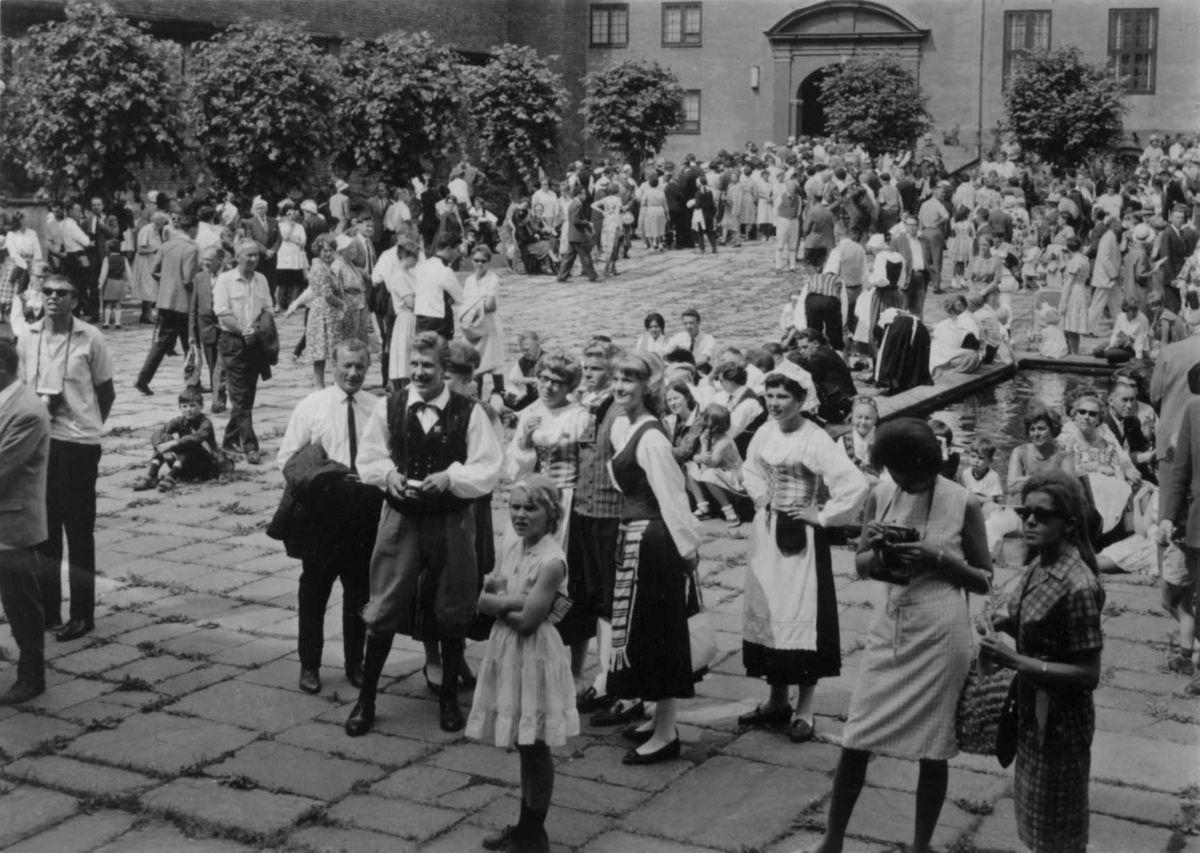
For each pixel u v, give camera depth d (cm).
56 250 1881
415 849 535
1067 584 463
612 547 638
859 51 3450
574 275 2436
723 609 816
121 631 784
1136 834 541
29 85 2098
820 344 1201
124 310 2128
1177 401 748
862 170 2780
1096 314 1917
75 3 2086
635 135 2923
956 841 539
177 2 2633
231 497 1074
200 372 1407
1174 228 1902
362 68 2511
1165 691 688
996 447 1273
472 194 2586
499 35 3356
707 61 3528
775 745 625
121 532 981
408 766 609
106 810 575
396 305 1363
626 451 600
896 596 500
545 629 534
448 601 636
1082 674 462
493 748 627
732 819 555
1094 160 2900
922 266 1961
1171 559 712
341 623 795
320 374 1397
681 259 2603
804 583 616
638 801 572
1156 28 3262
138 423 1323
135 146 2141
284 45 2320
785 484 615
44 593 774
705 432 995
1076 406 928
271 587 863
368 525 677
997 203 2508
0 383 676
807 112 3569
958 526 497
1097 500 904
